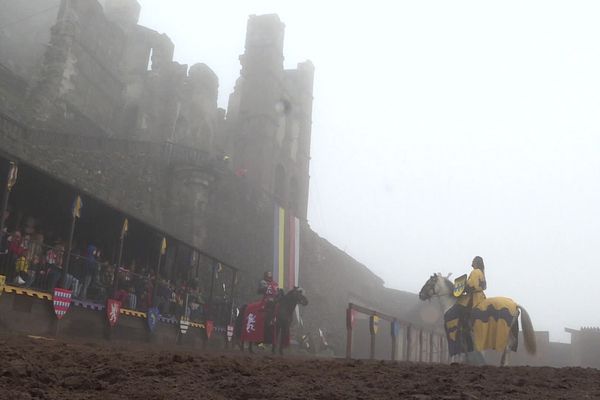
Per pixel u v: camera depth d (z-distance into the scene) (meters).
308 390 3.89
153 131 42.03
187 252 23.08
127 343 12.39
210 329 20.66
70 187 13.14
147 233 19.41
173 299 18.73
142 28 45.31
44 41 42.81
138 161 27.47
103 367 4.46
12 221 15.23
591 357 47.75
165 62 44.88
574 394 4.03
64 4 34.22
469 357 11.55
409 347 22.86
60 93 32.38
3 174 12.37
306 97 52.88
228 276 30.84
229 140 48.94
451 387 4.22
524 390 4.16
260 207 36.34
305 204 50.81
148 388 3.64
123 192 26.14
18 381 3.57
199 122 45.69
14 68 37.88
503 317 11.16
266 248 35.69
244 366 5.17
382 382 4.48
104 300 15.30
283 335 15.50
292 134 50.44
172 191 29.02
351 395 3.69
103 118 37.88
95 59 36.47
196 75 46.50
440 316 42.78
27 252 12.59
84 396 3.28
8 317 11.32
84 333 13.70
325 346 33.88
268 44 47.78
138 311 16.14
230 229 32.19
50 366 4.41
